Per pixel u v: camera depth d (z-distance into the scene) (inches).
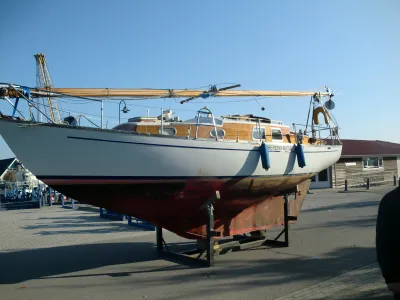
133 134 258.4
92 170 250.2
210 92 362.6
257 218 368.5
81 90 293.1
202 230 329.4
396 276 83.4
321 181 1077.8
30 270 296.2
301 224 482.0
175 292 230.2
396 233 83.6
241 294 220.5
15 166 1681.8
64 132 239.9
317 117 505.7
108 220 609.6
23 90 251.6
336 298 201.6
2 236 486.6
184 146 277.7
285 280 243.8
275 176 347.3
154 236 445.1
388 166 1206.9
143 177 266.7
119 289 240.8
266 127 363.3
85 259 331.9
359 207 619.8
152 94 329.4
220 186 306.7
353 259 289.3
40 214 761.6
